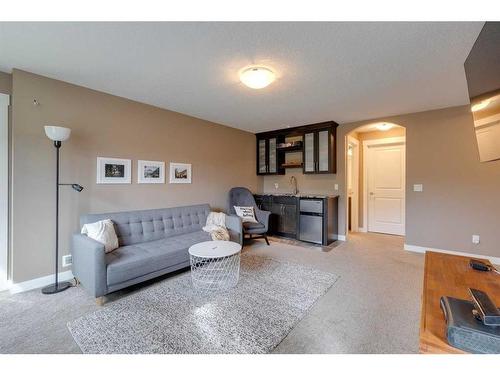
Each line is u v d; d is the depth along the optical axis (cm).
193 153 407
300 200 446
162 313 196
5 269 241
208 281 259
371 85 270
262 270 293
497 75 145
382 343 162
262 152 545
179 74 245
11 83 243
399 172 505
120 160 311
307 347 158
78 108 273
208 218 372
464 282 136
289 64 222
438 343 86
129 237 284
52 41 187
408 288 246
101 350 153
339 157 457
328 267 306
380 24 164
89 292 213
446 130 353
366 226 540
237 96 308
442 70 232
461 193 343
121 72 241
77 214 273
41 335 168
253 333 171
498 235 319
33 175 243
